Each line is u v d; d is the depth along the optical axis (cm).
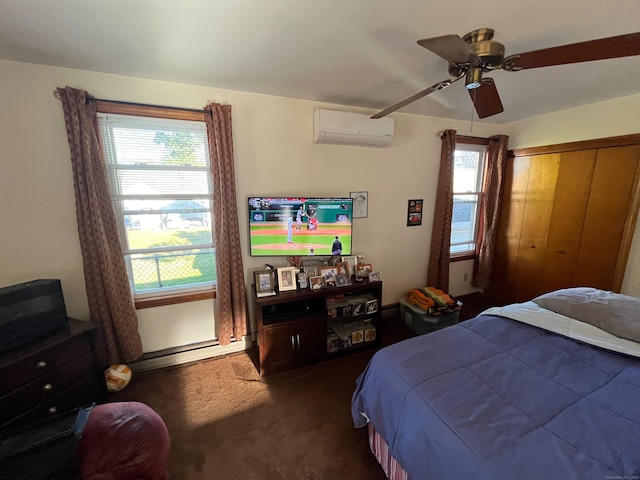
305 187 264
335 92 231
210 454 157
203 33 142
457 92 231
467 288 383
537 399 113
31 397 152
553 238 303
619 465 85
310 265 267
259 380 218
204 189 234
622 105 247
